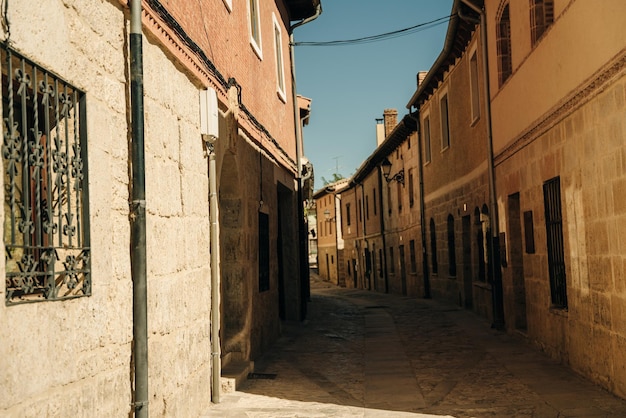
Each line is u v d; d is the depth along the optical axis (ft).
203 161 25.71
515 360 33.81
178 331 21.61
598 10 24.81
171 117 21.93
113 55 17.37
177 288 21.68
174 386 20.94
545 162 33.12
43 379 12.93
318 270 190.29
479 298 55.06
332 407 25.14
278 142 47.65
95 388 15.30
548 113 31.86
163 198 20.70
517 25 37.91
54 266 14.01
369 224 120.16
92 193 15.70
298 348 40.63
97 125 16.16
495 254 45.50
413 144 83.25
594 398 24.97
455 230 63.46
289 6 54.90
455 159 61.52
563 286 32.42
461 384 29.01
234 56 33.32
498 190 44.60
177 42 22.52
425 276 78.43
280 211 53.88
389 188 101.35
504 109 41.93
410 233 87.15
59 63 14.28
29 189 14.08
